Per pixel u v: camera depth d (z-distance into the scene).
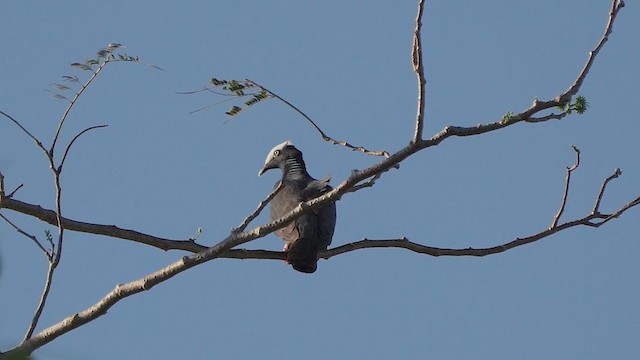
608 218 12.37
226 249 10.38
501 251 13.18
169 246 12.45
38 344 10.13
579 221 12.49
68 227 12.09
